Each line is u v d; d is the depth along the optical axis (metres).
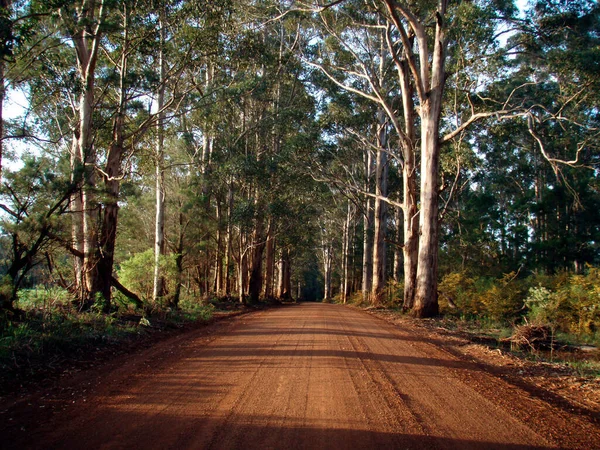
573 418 5.45
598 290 12.94
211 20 14.20
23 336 8.14
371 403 5.65
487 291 17.08
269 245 37.53
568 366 8.75
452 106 20.83
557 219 32.06
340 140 29.34
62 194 10.09
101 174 14.14
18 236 9.28
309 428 4.73
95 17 13.95
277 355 8.66
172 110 18.50
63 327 8.98
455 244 33.38
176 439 4.38
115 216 13.25
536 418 5.38
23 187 9.66
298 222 31.19
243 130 26.53
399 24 16.67
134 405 5.45
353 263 48.22
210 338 11.12
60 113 17.50
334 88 26.58
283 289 47.59
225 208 29.03
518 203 33.38
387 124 28.52
